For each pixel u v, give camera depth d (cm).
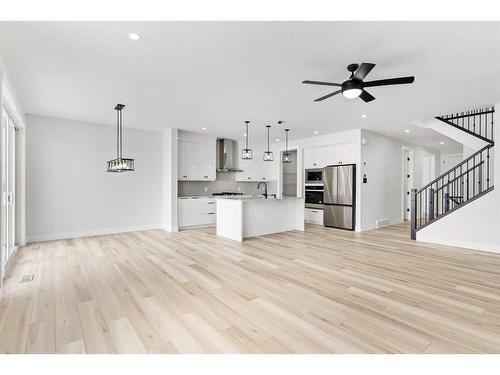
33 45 243
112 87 347
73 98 391
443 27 215
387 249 442
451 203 721
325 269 339
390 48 249
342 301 248
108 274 320
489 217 431
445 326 205
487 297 257
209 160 694
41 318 217
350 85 265
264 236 553
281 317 220
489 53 256
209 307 237
